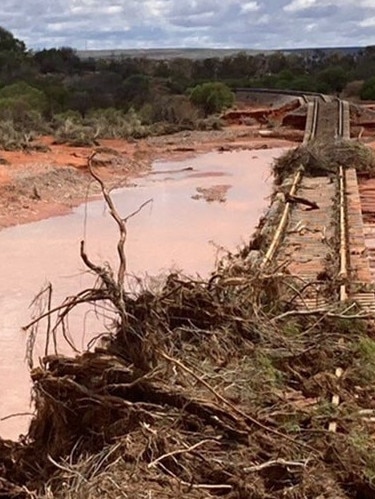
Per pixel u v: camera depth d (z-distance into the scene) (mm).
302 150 24484
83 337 11570
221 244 21234
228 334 7707
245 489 5520
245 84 94500
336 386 7023
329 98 63281
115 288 7164
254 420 6266
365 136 47344
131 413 6414
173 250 20703
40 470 6648
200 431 6246
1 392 11445
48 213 25797
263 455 5945
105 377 6773
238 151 44250
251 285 8453
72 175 32031
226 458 5895
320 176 23594
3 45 100812
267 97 76250
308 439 6105
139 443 6023
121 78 78062
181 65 112500
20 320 14523
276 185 24469
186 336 7672
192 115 58719
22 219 24703
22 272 18438
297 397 7020
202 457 5879
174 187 31672
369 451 5898
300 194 19859
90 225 24031
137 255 20156
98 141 45625
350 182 21391
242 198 28797
